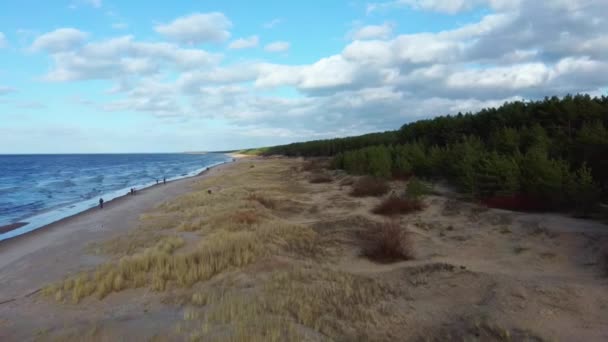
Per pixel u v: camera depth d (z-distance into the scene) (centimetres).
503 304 533
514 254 822
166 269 760
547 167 1227
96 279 751
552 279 623
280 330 477
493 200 1306
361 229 1109
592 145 1327
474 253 866
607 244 761
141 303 632
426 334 481
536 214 1148
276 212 1539
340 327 504
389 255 862
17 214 2070
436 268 732
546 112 2117
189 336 468
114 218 1716
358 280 695
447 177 1970
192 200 1994
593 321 471
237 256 823
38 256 1085
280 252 908
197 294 628
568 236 860
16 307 654
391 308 567
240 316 526
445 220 1188
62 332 517
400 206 1362
